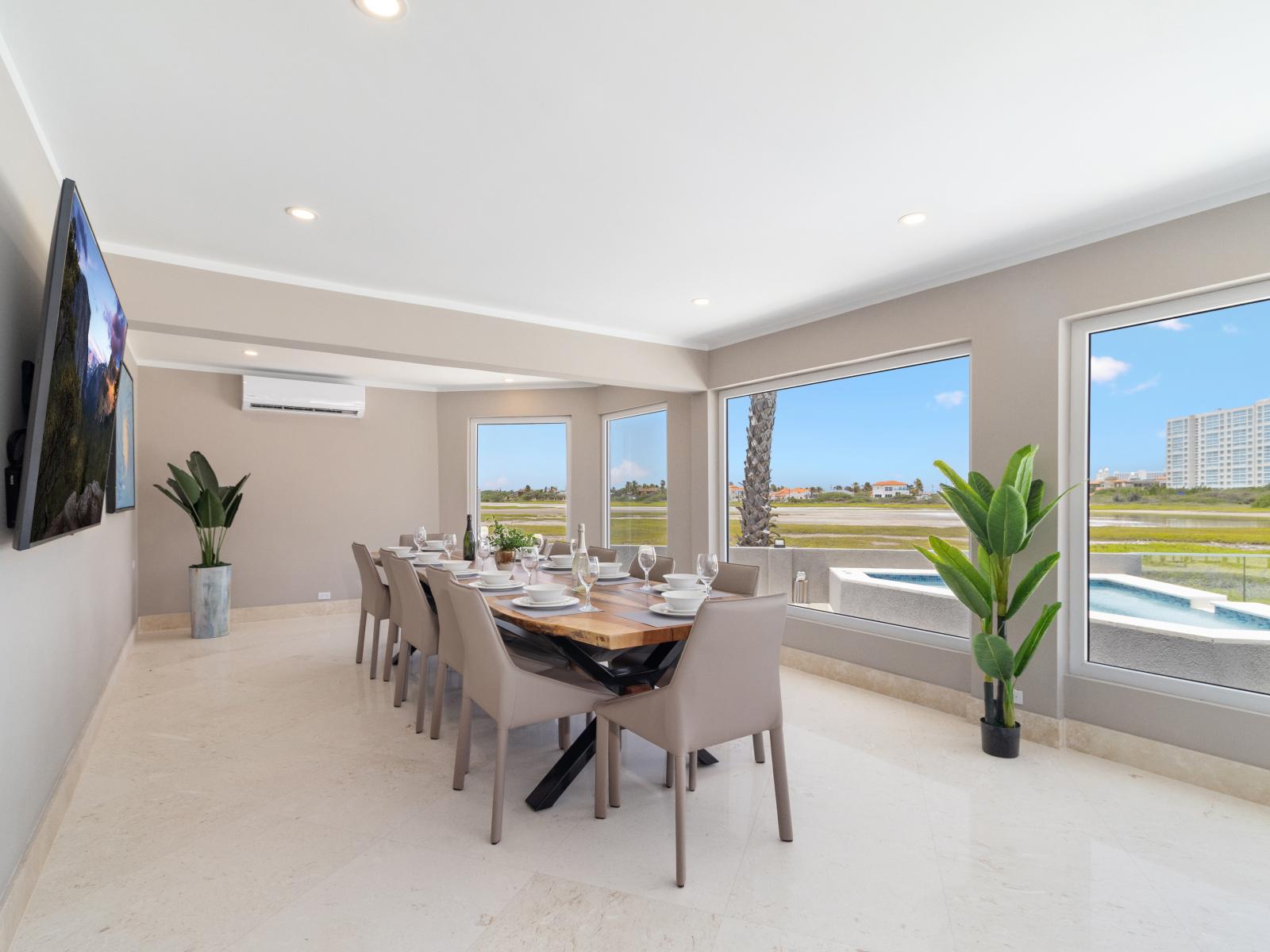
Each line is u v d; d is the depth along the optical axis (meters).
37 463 1.63
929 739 3.38
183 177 2.62
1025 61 1.94
